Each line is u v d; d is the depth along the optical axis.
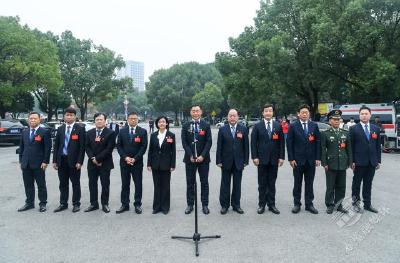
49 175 11.90
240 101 33.97
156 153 7.25
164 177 7.25
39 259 4.97
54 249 5.32
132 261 4.88
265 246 5.38
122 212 7.35
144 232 6.07
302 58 27.89
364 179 7.34
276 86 29.14
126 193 7.43
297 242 5.54
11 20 32.44
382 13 22.52
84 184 10.38
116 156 17.91
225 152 7.28
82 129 7.55
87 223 6.59
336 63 25.05
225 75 34.62
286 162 14.68
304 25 25.89
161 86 75.44
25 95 44.66
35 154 7.47
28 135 7.55
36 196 8.79
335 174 7.32
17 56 29.05
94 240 5.69
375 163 7.22
